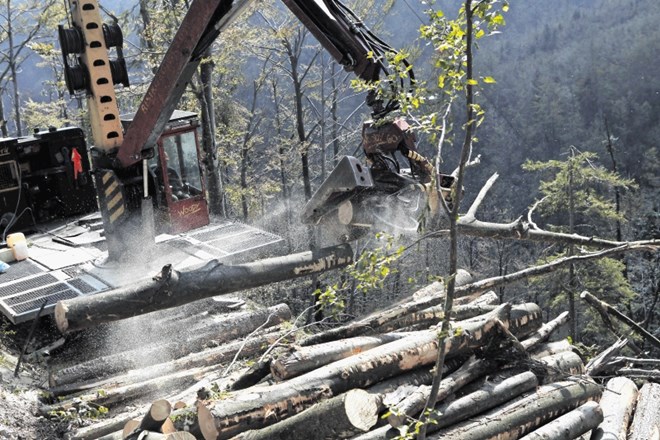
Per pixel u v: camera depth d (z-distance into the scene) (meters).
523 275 8.27
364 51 7.73
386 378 6.48
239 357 8.88
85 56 9.85
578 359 7.71
